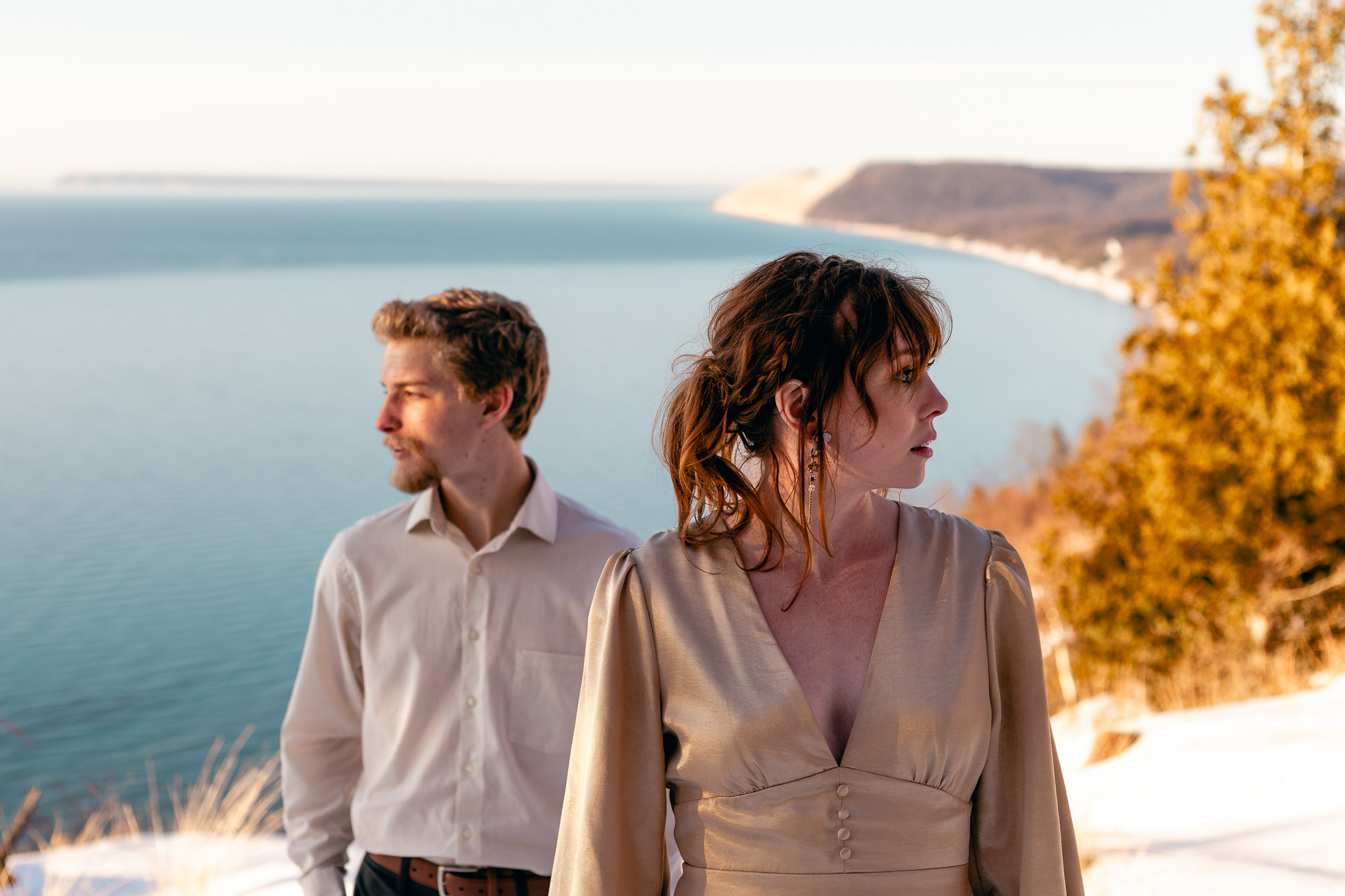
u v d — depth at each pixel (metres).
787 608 1.35
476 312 2.08
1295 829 3.36
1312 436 7.41
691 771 1.34
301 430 93.00
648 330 164.62
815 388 1.29
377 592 2.15
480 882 2.07
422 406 2.08
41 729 29.03
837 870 1.28
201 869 3.87
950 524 1.39
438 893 2.08
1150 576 7.86
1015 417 91.50
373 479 74.00
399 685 2.12
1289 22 7.78
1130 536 8.17
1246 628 7.66
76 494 68.94
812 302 1.30
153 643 40.09
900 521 1.39
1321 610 7.58
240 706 32.38
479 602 2.12
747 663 1.32
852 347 1.28
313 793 2.24
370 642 2.15
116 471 76.31
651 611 1.39
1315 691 5.40
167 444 86.19
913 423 1.31
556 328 165.62
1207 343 7.81
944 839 1.30
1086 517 8.52
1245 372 7.63
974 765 1.31
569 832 1.43
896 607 1.31
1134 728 5.22
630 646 1.40
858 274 1.32
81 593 47.84
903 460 1.32
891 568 1.36
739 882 1.31
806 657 1.33
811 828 1.28
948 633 1.30
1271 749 4.29
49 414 99.38
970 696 1.30
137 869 4.01
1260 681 6.60
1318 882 2.85
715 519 1.41
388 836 2.12
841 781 1.28
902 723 1.27
